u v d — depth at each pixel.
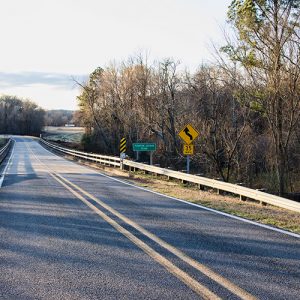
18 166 32.75
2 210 11.02
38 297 4.73
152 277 5.43
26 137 130.25
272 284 5.17
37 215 10.22
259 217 10.17
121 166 28.47
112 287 5.05
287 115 21.83
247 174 29.30
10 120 168.75
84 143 67.25
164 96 43.81
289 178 25.95
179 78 43.47
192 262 6.13
